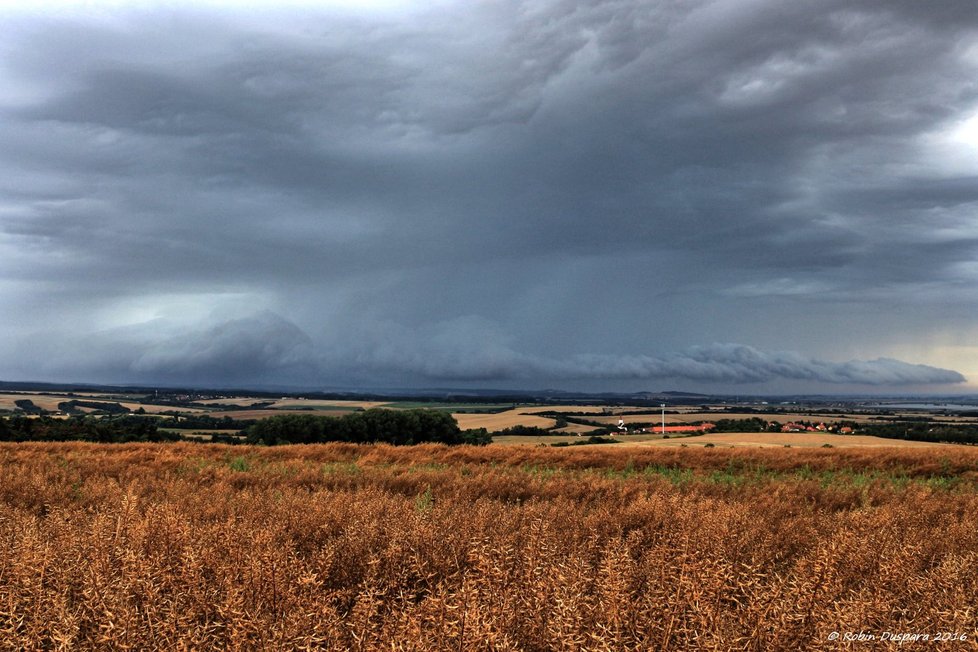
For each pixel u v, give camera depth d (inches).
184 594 196.7
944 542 338.3
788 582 214.8
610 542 311.1
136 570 210.1
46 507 496.1
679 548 259.6
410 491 703.7
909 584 222.4
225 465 940.0
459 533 310.7
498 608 175.6
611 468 1056.8
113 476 799.7
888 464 1083.3
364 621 171.8
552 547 259.9
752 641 170.2
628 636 169.8
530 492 676.7
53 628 172.7
